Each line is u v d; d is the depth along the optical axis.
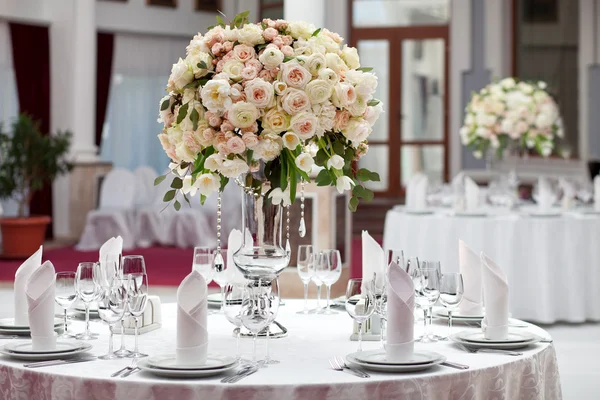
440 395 2.26
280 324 3.00
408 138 14.77
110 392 2.20
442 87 14.66
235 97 2.60
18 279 2.93
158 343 2.76
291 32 2.77
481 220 6.50
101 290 2.55
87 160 12.74
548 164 12.77
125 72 14.14
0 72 12.41
